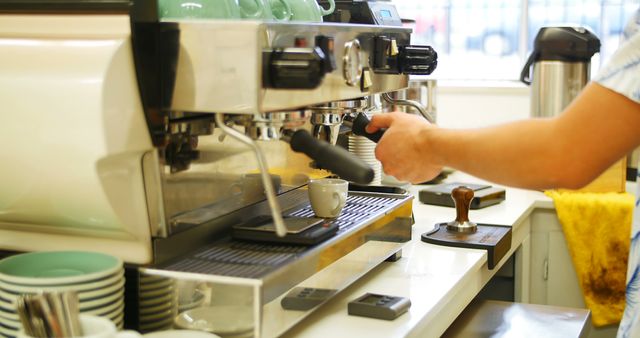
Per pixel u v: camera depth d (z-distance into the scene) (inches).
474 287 59.9
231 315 38.9
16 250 45.0
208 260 42.2
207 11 42.9
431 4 133.6
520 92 126.2
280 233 38.3
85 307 37.6
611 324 86.0
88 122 37.7
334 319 45.9
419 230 69.6
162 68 39.0
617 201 84.0
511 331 59.4
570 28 97.3
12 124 39.2
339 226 49.1
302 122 43.8
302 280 42.6
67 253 41.7
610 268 84.7
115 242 42.1
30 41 39.1
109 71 37.5
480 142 43.8
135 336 34.4
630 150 40.9
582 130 40.7
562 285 87.7
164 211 41.0
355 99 51.0
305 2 52.7
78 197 39.8
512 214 77.8
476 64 134.0
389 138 48.7
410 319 45.9
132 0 37.5
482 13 132.0
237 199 48.0
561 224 85.6
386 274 55.2
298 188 55.9
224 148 46.3
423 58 54.4
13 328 37.7
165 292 40.4
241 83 37.5
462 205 67.9
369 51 49.2
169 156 41.4
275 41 38.5
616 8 124.0
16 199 41.6
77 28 38.5
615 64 39.9
